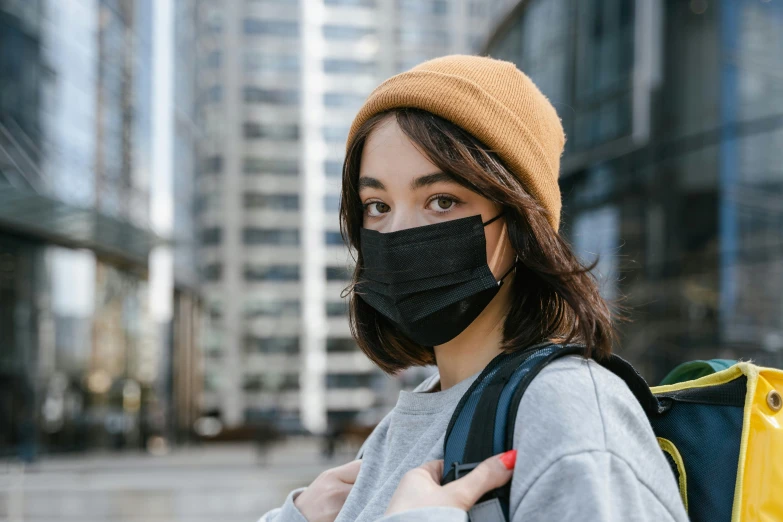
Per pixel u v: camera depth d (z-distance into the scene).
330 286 60.97
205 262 60.47
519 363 1.02
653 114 14.46
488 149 1.11
